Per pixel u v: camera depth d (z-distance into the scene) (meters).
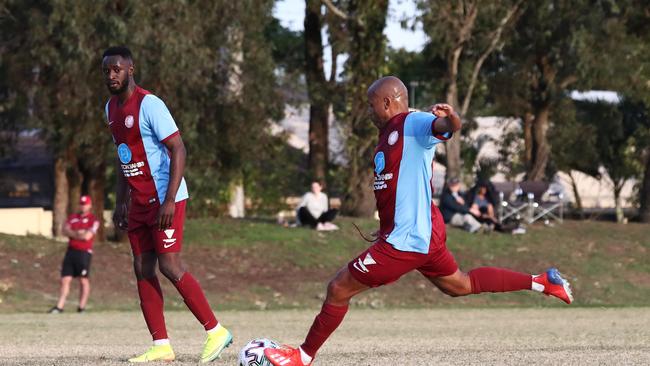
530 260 57.06
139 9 51.31
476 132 100.88
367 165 66.81
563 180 112.62
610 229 64.50
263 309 45.81
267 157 65.25
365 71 66.19
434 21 63.94
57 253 52.72
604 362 15.64
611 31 69.62
